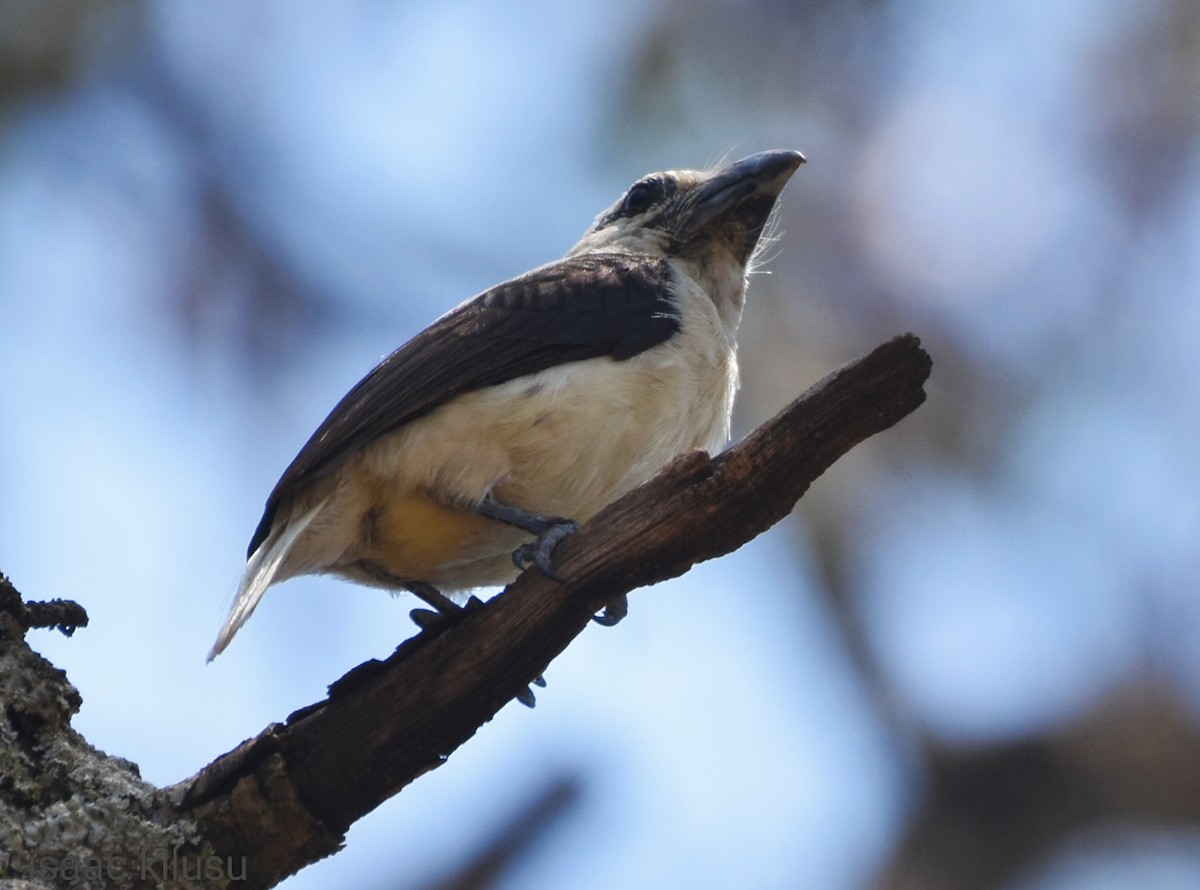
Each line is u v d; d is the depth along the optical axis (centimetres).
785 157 1220
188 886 784
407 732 809
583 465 1003
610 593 817
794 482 794
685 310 1077
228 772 802
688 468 796
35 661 804
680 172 1257
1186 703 1439
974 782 1451
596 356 1035
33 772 780
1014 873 1424
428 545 1010
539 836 1334
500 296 1044
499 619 810
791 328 1476
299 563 1005
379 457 985
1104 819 1430
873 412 773
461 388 1003
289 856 806
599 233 1253
